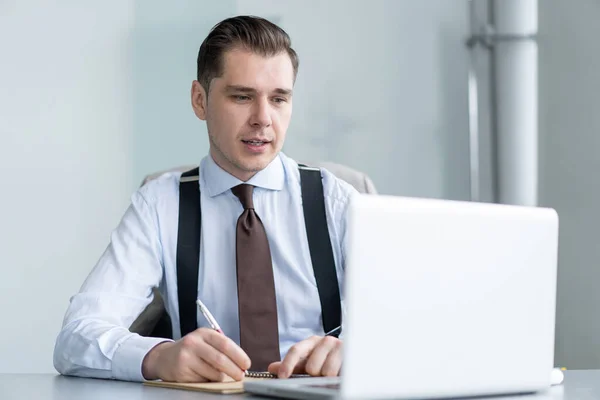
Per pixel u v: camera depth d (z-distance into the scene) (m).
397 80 3.64
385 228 0.80
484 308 0.88
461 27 3.66
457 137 3.66
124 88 3.40
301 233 1.78
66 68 3.35
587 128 3.27
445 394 0.86
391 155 3.62
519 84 3.45
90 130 3.37
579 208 3.30
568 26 3.33
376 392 0.80
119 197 3.39
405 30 3.66
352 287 0.79
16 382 1.26
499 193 3.50
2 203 3.27
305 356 1.20
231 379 1.19
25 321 3.29
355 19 3.61
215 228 1.75
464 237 0.86
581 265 3.29
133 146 3.41
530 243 0.93
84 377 1.37
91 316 1.49
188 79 3.47
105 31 3.39
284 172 1.84
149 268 1.71
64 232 3.34
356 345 0.79
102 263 1.68
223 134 1.68
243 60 1.64
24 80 3.31
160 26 3.44
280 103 1.68
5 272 3.27
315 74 3.55
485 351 0.89
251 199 1.72
